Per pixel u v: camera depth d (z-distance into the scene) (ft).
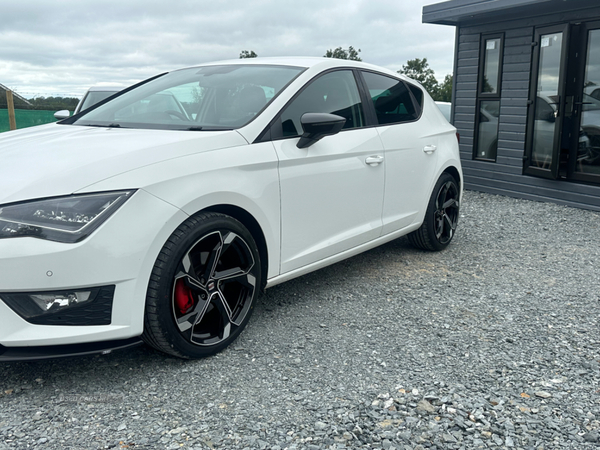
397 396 8.00
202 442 6.88
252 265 9.61
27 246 7.28
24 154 8.82
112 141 9.16
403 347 9.68
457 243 17.42
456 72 29.09
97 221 7.55
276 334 10.19
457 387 8.27
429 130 14.99
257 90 11.05
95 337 7.73
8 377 8.49
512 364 9.04
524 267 14.78
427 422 7.35
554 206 23.91
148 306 8.14
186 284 8.54
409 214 14.25
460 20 27.94
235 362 9.07
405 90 14.87
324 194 11.18
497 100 26.99
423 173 14.51
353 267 14.57
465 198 26.40
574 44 22.66
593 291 12.80
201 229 8.55
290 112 10.73
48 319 7.58
